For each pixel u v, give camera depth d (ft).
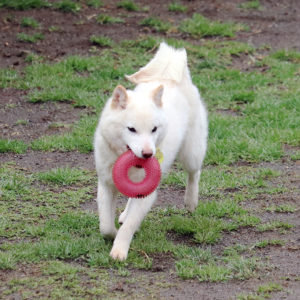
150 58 61.31
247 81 57.93
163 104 29.94
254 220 33.19
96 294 24.82
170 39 65.26
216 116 49.29
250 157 43.29
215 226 32.19
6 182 36.86
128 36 65.92
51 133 46.47
